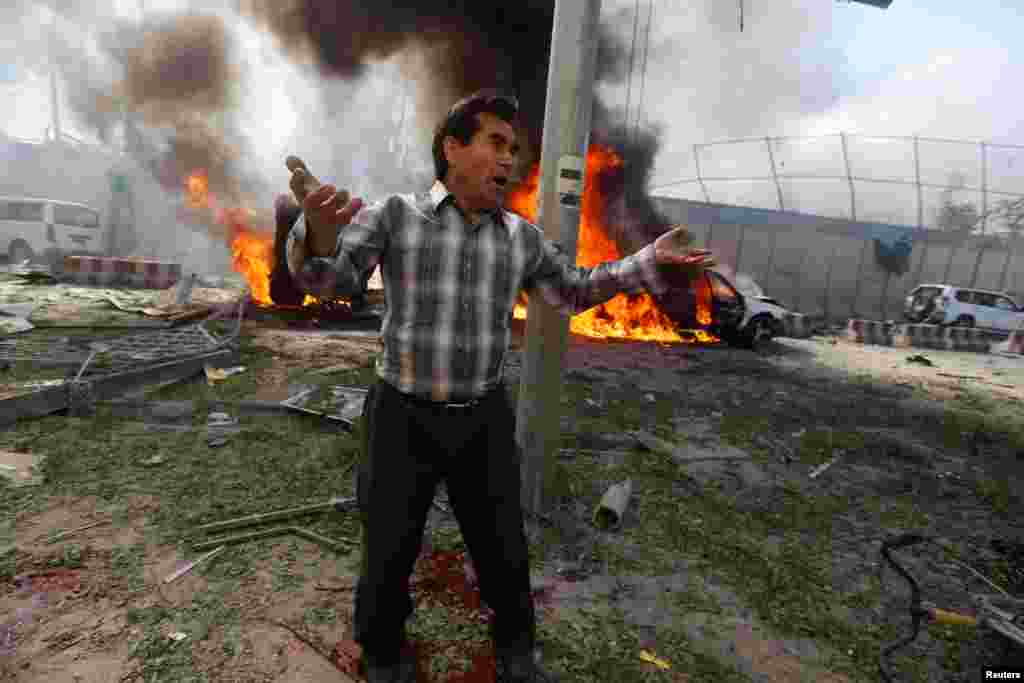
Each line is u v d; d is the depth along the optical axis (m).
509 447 1.57
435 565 2.42
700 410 5.50
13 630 1.87
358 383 5.11
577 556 2.62
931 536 3.21
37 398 3.69
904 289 18.98
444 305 1.37
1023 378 9.58
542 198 2.75
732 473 3.89
